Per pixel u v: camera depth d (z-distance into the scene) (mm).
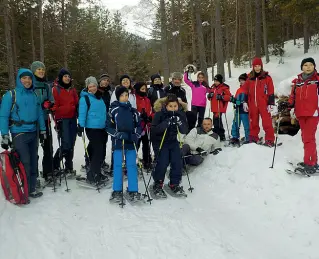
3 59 18422
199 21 15820
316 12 13672
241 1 26453
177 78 6695
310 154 5020
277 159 5527
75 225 3967
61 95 5391
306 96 4973
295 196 4484
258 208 4539
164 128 4914
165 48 13555
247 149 5922
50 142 5207
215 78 7676
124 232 3836
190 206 4688
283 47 25453
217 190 5227
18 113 4469
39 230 3756
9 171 4344
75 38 26719
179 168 5098
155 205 4633
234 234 3934
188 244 3619
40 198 4723
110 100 5820
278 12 25047
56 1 20109
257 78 6344
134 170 4836
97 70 31938
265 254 3545
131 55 37125
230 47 31062
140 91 6117
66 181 5074
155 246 3559
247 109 6562
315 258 3461
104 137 5383
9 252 3299
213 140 6410
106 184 5406
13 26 20875
